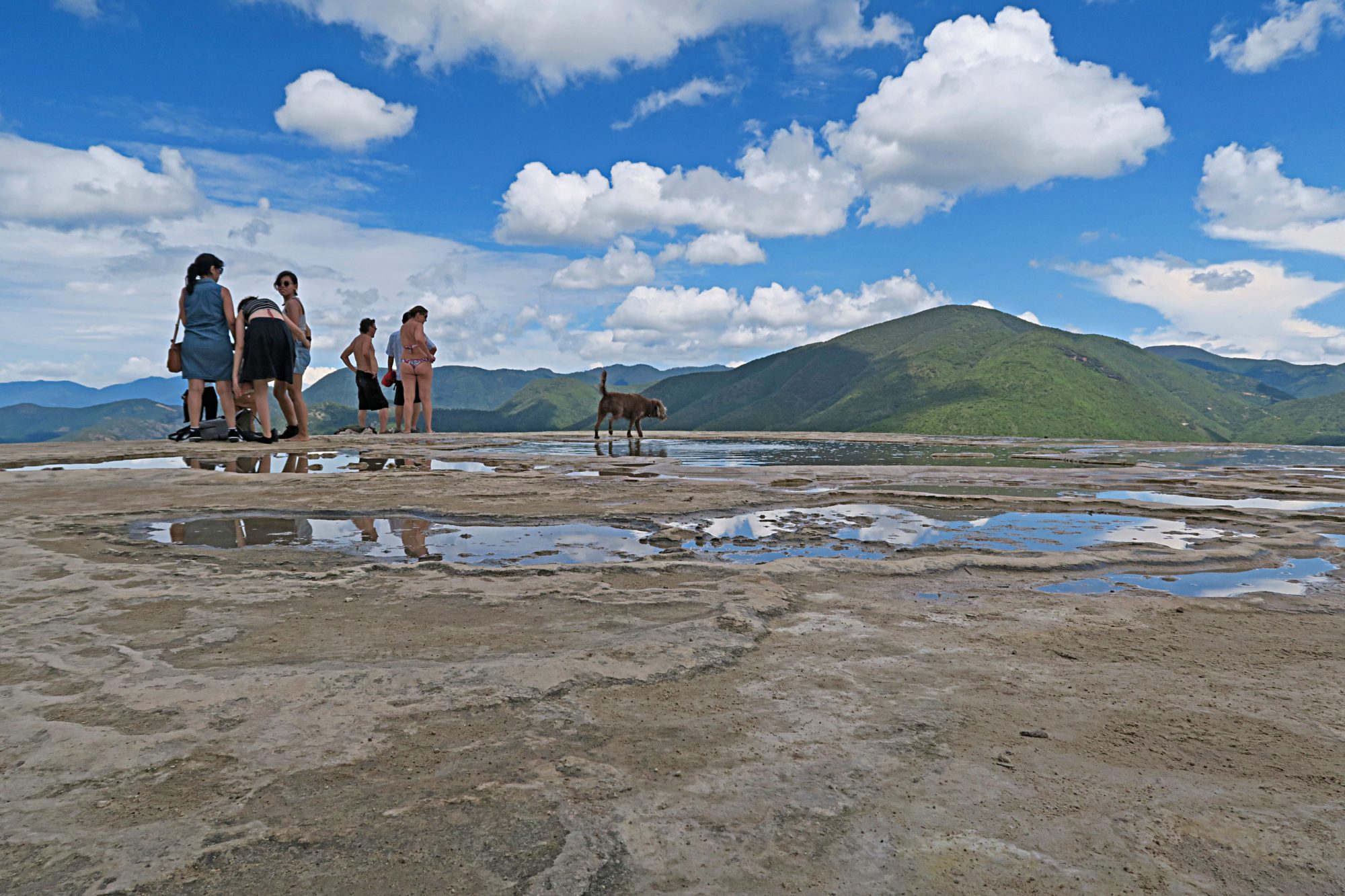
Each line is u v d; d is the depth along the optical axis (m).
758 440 14.22
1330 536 3.91
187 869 1.07
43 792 1.27
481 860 1.09
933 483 6.20
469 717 1.59
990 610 2.48
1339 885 1.03
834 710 1.64
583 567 3.02
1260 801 1.26
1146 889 1.03
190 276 9.80
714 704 1.68
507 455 9.19
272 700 1.66
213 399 10.90
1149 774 1.36
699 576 2.91
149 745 1.44
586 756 1.42
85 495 5.10
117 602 2.46
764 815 1.22
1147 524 4.27
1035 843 1.14
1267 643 2.14
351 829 1.17
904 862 1.09
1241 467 8.41
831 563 3.14
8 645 2.02
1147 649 2.08
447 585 2.75
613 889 1.02
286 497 5.07
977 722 1.59
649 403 12.99
